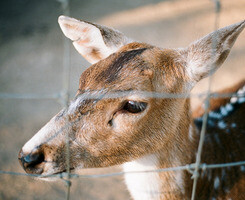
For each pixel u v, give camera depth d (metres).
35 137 0.97
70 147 0.97
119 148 1.00
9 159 1.42
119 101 0.97
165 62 1.01
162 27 2.28
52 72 1.96
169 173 1.03
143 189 1.05
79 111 0.97
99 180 1.35
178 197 1.04
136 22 2.36
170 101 1.00
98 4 2.62
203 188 1.06
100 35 1.06
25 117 1.65
